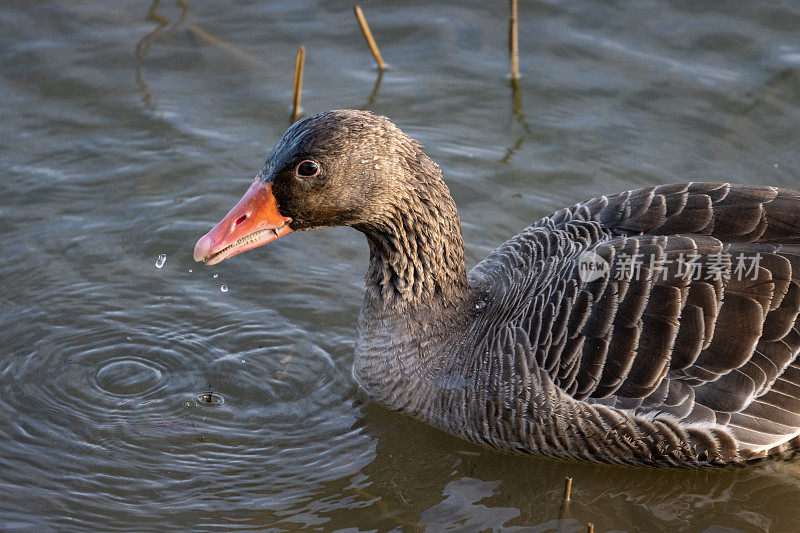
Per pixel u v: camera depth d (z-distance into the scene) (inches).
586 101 729.6
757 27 773.3
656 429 454.3
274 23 800.3
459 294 511.5
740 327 440.8
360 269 620.7
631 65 753.0
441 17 807.1
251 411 526.3
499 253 539.2
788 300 440.8
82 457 493.7
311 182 474.3
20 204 647.1
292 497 478.3
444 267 502.9
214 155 689.0
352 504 476.4
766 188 477.1
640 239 466.9
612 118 714.2
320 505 475.2
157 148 693.3
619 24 789.2
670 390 446.0
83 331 568.4
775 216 461.7
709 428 447.5
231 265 621.6
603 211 502.3
